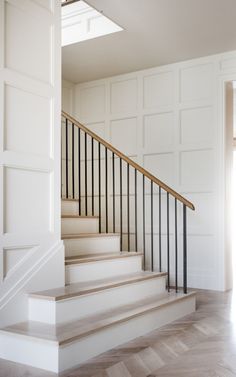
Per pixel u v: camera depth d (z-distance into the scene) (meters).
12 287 2.85
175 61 5.40
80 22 4.78
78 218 4.20
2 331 2.67
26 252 2.99
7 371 2.44
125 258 3.91
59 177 3.29
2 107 2.84
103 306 3.23
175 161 5.39
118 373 2.43
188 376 2.39
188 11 4.08
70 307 2.93
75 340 2.54
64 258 3.40
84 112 6.20
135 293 3.59
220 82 5.11
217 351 2.83
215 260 5.06
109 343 2.85
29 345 2.54
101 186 5.98
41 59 3.19
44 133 3.19
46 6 3.25
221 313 3.90
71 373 2.42
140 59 5.33
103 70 5.72
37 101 3.14
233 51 5.04
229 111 5.27
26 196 3.02
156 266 5.46
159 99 5.56
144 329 3.23
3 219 2.82
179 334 3.22
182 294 3.90
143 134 5.67
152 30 4.48
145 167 5.62
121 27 4.43
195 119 5.28
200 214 5.18
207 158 5.17
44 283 3.07
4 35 2.89
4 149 2.85
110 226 5.87
